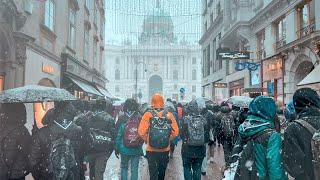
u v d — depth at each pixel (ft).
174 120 22.94
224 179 18.72
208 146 39.37
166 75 339.98
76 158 17.40
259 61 79.36
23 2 43.01
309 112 12.84
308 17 59.00
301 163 12.15
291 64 63.72
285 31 67.87
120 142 24.26
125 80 330.34
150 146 22.49
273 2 70.18
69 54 66.03
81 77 79.61
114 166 37.19
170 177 32.01
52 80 57.00
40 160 16.26
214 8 132.57
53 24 57.93
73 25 74.08
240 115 28.89
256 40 83.61
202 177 31.68
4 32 36.60
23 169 16.38
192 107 25.45
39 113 47.62
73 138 16.87
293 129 12.45
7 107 16.70
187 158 25.21
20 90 17.72
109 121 22.75
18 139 16.35
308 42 56.13
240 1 87.20
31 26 45.62
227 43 105.29
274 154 12.27
